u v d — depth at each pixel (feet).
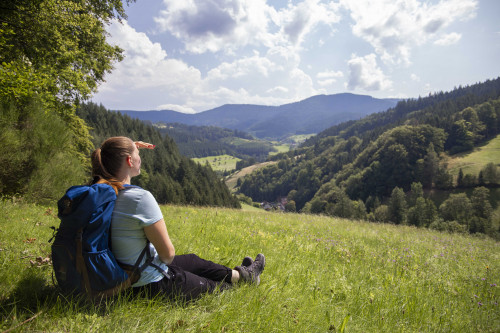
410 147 485.15
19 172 25.73
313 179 622.13
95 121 451.94
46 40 30.71
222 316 7.13
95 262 5.50
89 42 41.22
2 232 12.12
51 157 28.78
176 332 6.27
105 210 5.61
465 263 22.12
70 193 5.31
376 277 15.23
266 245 18.12
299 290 11.00
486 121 568.41
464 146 517.55
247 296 8.41
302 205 590.55
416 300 12.25
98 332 5.69
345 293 11.75
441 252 25.03
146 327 6.08
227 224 25.08
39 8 28.66
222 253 13.76
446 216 316.40
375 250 23.43
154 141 463.42
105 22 43.93
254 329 7.14
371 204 416.05
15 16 28.19
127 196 5.91
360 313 10.28
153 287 6.63
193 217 27.35
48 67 31.91
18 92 24.79
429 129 517.55
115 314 6.09
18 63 27.63
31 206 22.82
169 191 300.61
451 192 408.46
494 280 17.80
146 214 5.97
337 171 624.59
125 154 6.30
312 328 8.04
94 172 6.26
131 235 5.96
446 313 11.76
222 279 8.50
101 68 45.44
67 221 5.39
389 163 466.70
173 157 433.89
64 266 5.61
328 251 19.80
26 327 5.54
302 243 21.03
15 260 8.96
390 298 12.11
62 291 6.24
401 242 29.32
